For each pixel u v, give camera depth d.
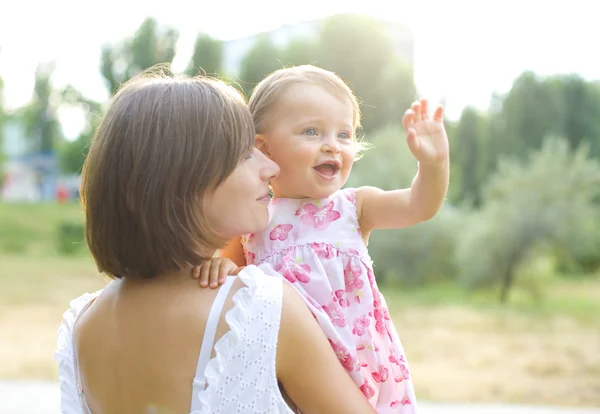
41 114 30.39
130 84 1.19
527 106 22.28
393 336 1.44
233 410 1.05
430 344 9.59
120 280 1.23
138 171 1.08
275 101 1.46
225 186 1.14
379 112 18.50
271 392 1.07
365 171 14.12
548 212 13.74
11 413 5.10
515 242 13.70
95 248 1.15
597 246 14.77
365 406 1.14
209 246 1.14
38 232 22.42
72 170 28.88
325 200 1.47
